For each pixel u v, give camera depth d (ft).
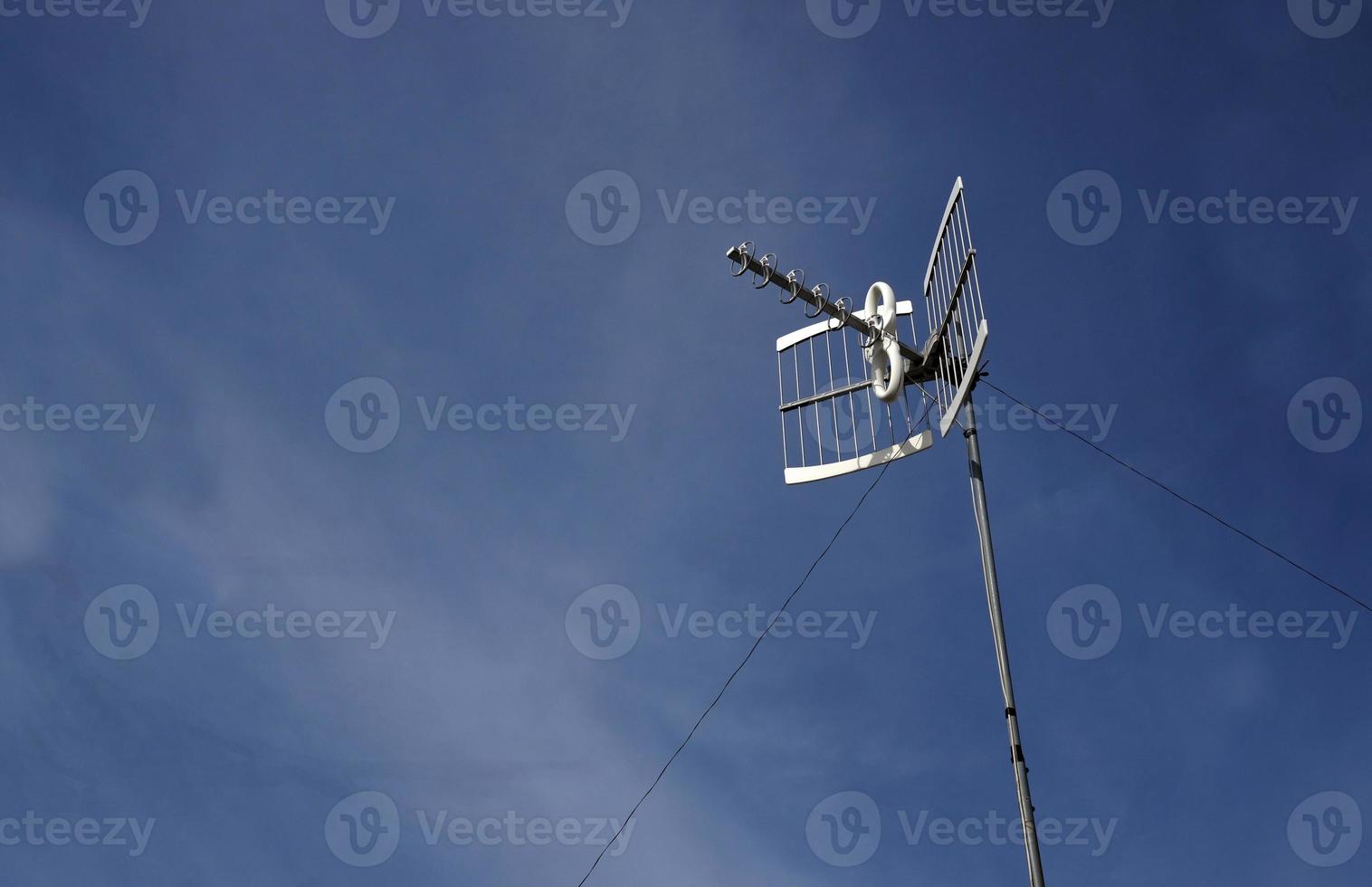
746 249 32.37
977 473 29.60
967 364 29.60
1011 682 27.17
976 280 29.22
